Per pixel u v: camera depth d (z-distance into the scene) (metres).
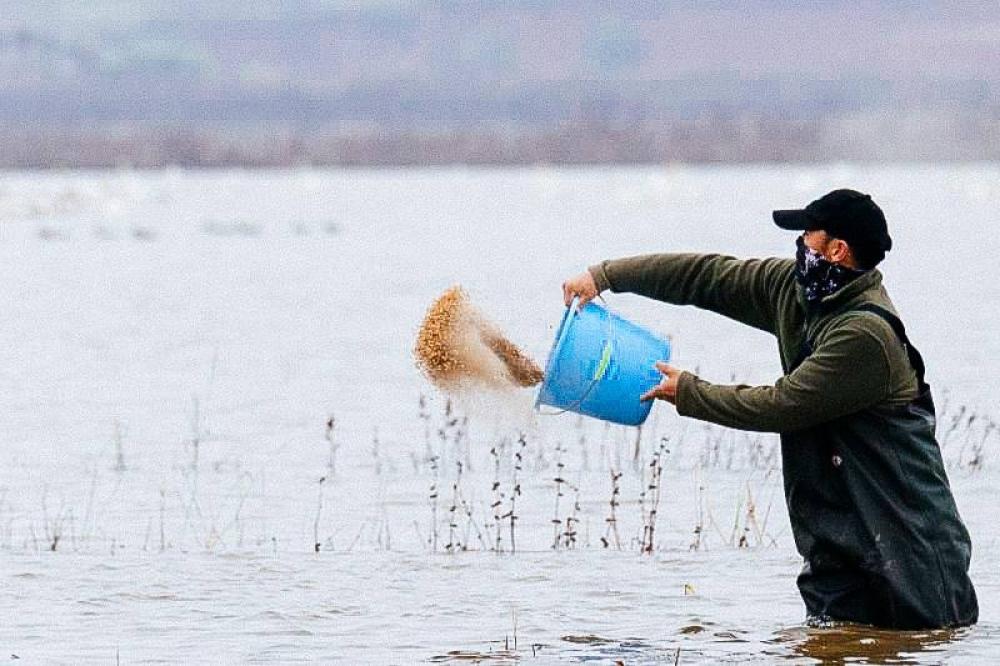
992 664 20.69
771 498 33.75
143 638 23.17
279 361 60.44
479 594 25.66
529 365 23.53
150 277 105.88
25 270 112.19
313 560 28.11
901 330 21.48
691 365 56.47
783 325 22.20
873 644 21.48
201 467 38.28
